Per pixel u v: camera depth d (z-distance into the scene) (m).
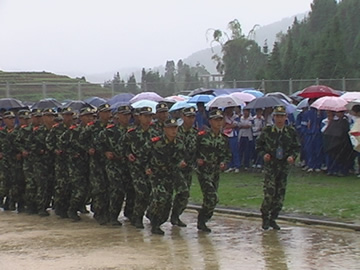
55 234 10.86
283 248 9.31
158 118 11.43
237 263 8.40
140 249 9.38
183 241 9.98
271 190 10.55
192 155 10.58
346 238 9.95
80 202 12.34
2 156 13.92
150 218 10.80
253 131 18.06
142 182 10.91
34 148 13.09
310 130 17.41
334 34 45.09
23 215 13.37
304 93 17.97
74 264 8.48
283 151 10.43
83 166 12.27
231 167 18.25
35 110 13.40
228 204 13.27
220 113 10.51
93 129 11.90
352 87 32.78
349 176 16.55
